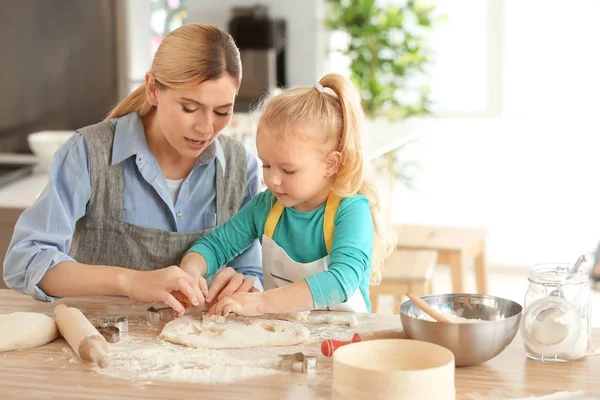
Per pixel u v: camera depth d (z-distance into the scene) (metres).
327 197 1.61
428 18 4.50
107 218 1.75
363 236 1.56
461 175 4.82
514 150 4.75
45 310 1.55
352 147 1.55
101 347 1.27
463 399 1.14
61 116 3.30
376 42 4.47
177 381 1.20
